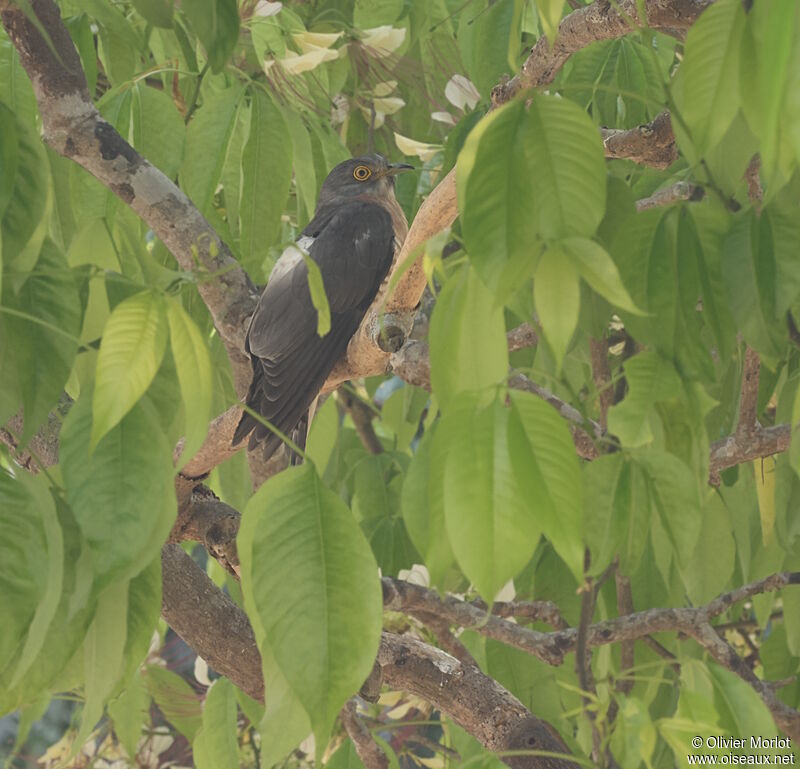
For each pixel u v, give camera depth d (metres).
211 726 7.29
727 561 7.12
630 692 7.39
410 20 9.07
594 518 3.60
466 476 3.07
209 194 7.07
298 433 8.37
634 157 6.30
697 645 8.09
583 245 2.94
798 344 4.37
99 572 3.31
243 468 8.57
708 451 3.80
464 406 3.15
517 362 8.48
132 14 8.54
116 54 7.80
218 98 7.16
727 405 7.52
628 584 7.65
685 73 3.25
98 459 3.38
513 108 3.13
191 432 3.28
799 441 3.44
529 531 3.05
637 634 6.88
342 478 10.70
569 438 3.11
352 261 9.18
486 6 8.63
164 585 6.96
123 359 3.16
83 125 6.15
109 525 3.34
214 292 7.06
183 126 7.05
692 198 5.34
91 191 6.74
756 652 10.74
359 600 3.28
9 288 3.56
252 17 7.87
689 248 3.64
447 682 7.08
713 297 3.70
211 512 7.27
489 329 3.38
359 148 11.36
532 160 3.14
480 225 3.07
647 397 3.58
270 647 3.56
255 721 7.68
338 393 12.26
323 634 3.25
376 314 6.07
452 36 9.41
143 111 7.01
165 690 9.08
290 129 7.45
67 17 7.56
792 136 2.51
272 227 7.07
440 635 8.18
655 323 3.62
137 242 4.62
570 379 8.01
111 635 3.62
